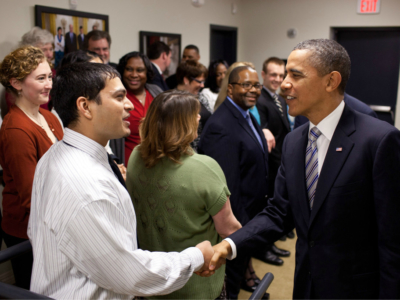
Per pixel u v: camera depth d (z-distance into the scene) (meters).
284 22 5.77
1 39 2.75
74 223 0.85
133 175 1.41
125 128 1.00
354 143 1.12
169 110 1.30
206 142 2.19
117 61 3.87
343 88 1.15
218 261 1.24
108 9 3.68
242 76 2.20
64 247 0.86
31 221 0.99
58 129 1.88
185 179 1.29
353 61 5.80
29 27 2.94
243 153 2.20
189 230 1.33
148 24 4.21
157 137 1.31
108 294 0.93
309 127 1.25
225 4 5.60
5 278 2.47
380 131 1.09
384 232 1.08
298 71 1.12
